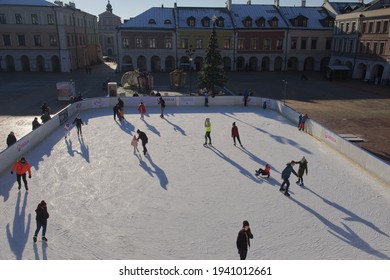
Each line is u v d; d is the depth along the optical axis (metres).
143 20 65.00
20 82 50.69
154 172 18.03
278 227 13.05
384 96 41.03
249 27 65.44
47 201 14.86
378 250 11.75
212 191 15.95
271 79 56.72
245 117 30.52
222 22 65.44
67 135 24.05
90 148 21.66
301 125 26.20
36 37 62.00
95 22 86.56
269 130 26.31
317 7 71.69
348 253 11.59
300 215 13.92
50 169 18.25
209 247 11.84
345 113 31.94
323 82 53.59
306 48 67.75
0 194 15.42
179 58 65.88
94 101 33.19
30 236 12.38
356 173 18.06
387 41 48.62
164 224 13.20
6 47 62.03
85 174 17.69
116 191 15.86
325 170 18.45
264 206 14.62
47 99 37.78
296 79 57.09
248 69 67.88
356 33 55.94
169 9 68.06
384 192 15.91
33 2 61.09
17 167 15.52
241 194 15.68
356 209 14.41
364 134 25.27
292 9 70.44
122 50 64.50
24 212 13.94
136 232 12.67
